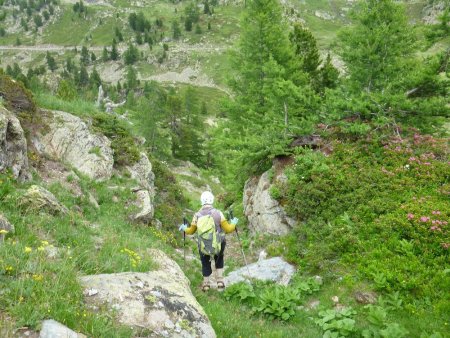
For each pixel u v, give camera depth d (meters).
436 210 9.48
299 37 26.16
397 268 8.27
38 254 6.00
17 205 8.07
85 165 12.96
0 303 4.55
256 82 22.78
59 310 4.68
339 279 8.82
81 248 7.40
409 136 13.44
